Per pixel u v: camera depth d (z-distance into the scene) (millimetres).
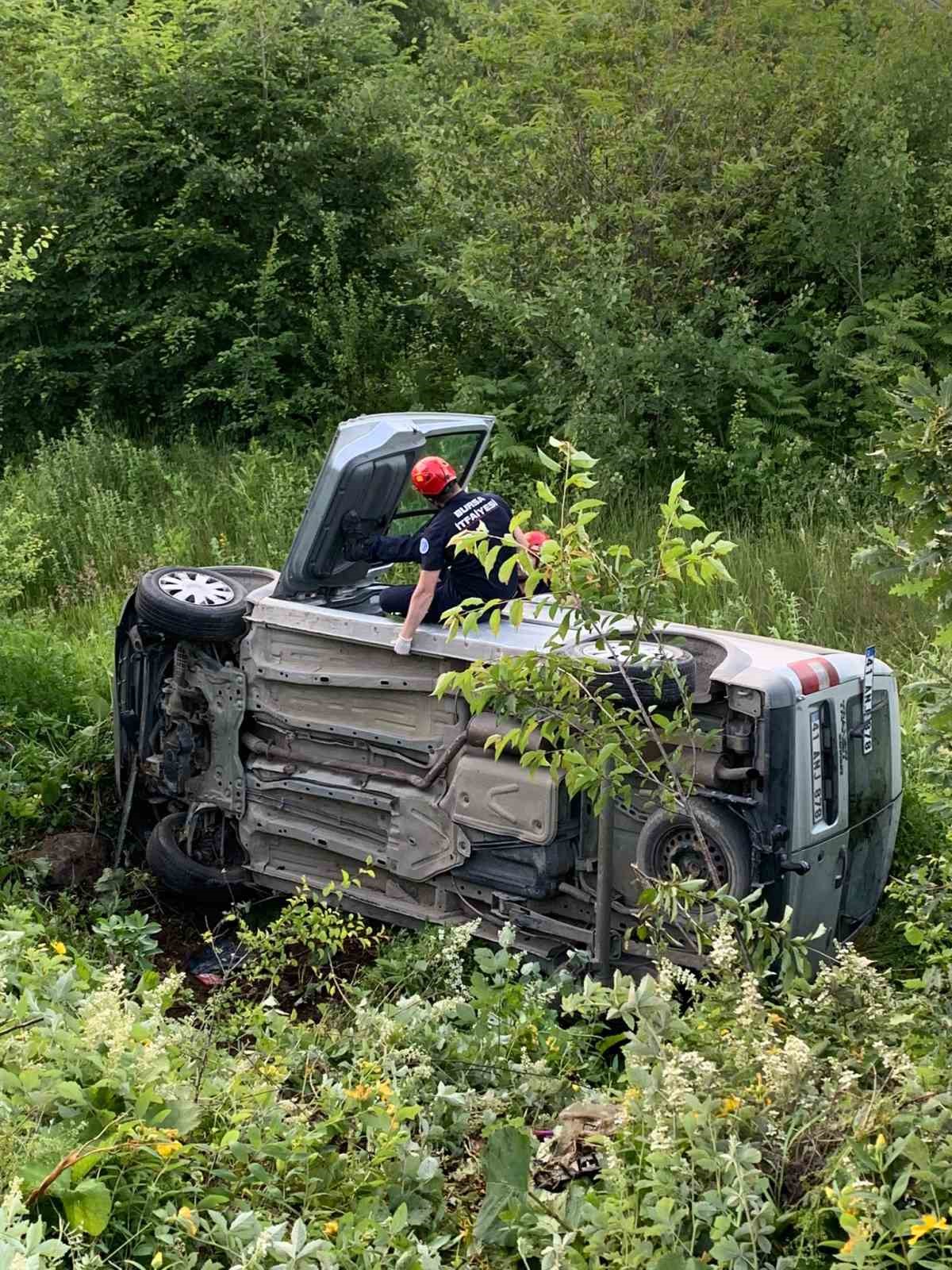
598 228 13148
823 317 13023
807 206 13508
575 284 12336
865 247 13211
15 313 15398
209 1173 3633
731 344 12445
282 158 15102
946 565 3645
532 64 14016
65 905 6730
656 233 13141
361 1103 4004
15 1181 2998
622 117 13500
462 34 18516
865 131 12977
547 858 5656
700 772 5309
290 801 6605
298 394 14578
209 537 12164
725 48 14172
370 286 15398
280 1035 4715
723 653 5902
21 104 16172
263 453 13195
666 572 4281
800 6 14547
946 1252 3025
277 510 12141
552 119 13438
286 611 6504
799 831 5344
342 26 16406
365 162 15602
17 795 7418
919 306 12719
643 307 12727
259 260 15273
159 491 13312
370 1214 3506
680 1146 3369
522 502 12031
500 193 13641
